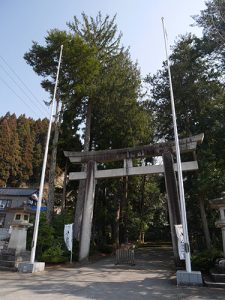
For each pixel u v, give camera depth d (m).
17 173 41.25
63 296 6.65
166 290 7.46
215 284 7.89
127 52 21.77
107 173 14.55
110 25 20.53
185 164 13.30
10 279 8.72
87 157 15.27
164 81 19.59
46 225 14.36
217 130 16.03
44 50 16.05
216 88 17.89
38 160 45.56
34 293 6.86
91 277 9.48
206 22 16.17
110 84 19.25
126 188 22.97
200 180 15.48
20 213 12.18
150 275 9.98
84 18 20.58
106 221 23.06
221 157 16.09
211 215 18.42
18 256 11.32
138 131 21.02
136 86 20.78
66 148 21.75
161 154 13.93
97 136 22.03
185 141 13.69
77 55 16.05
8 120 46.44
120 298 6.56
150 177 29.44
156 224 36.06
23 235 12.09
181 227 9.38
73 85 16.84
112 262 13.95
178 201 12.52
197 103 18.72
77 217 16.42
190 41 19.59
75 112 20.70
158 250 22.02
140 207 28.67
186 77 18.69
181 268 11.15
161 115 20.14
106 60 20.19
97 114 21.19
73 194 24.30
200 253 11.10
